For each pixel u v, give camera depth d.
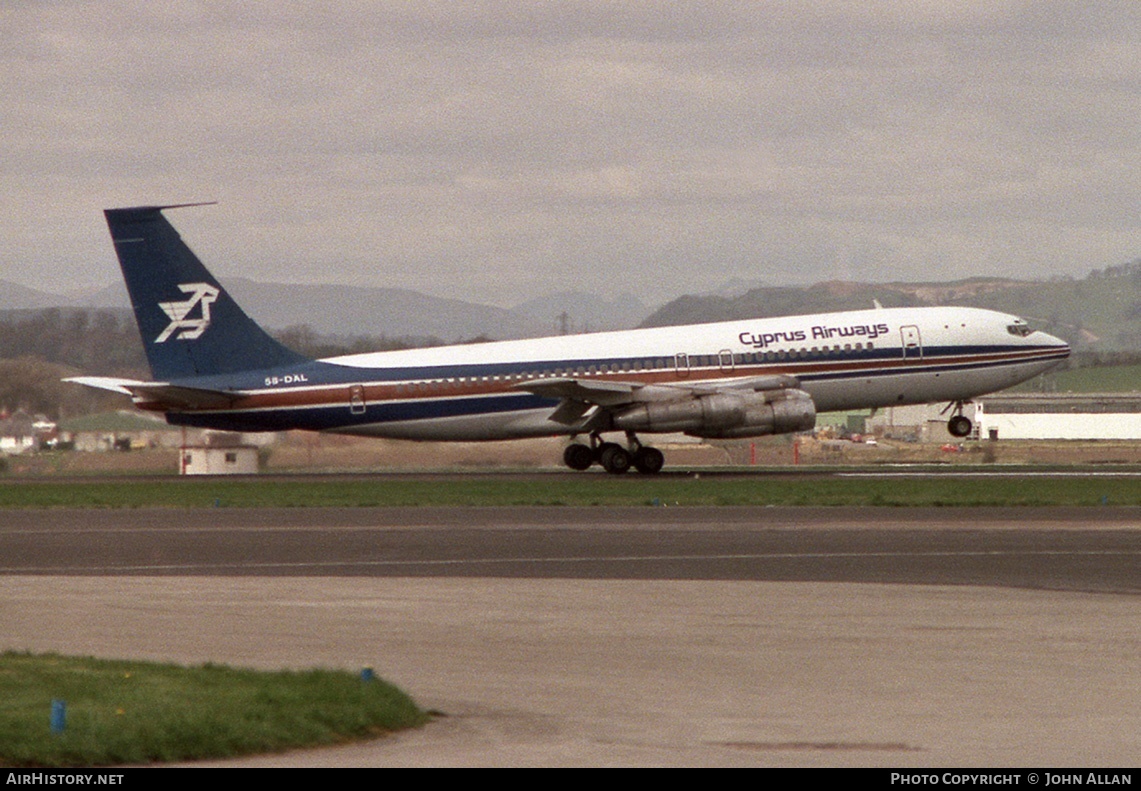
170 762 56.03
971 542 133.12
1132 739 60.44
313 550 130.75
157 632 86.81
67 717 59.56
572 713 65.25
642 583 107.56
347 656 78.81
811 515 161.75
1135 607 94.94
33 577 113.31
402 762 56.25
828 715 64.69
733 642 82.56
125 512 174.00
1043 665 75.75
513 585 106.88
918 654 78.81
